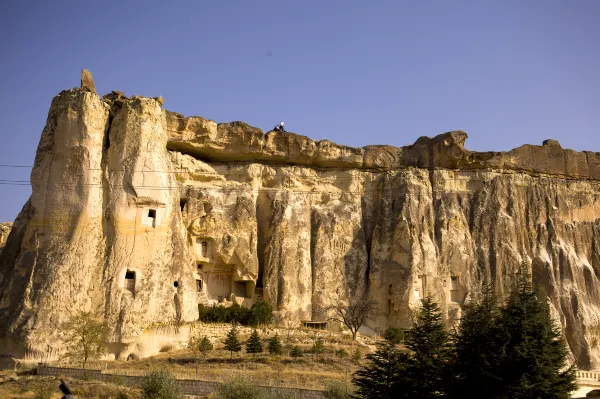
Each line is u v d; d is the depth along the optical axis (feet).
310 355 161.89
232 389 113.91
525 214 241.35
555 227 242.37
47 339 151.64
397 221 224.12
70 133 171.12
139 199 172.35
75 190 167.94
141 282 166.71
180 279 175.94
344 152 233.35
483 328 104.63
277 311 205.57
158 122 183.42
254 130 218.79
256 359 155.33
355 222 228.02
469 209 235.81
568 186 253.24
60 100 175.52
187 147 212.23
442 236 226.99
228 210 210.38
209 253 205.98
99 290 162.91
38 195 170.19
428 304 115.24
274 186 224.12
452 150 238.27
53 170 170.50
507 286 225.35
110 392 118.42
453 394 103.40
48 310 154.71
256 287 211.61
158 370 129.29
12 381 128.88
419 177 233.96
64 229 165.37
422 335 110.52
